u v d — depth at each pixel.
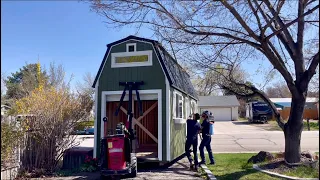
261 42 8.72
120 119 11.90
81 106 10.08
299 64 8.98
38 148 9.20
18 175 8.56
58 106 9.54
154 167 10.30
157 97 10.46
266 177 7.85
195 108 18.33
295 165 8.53
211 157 10.40
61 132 9.50
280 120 9.41
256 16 8.88
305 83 8.80
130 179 8.27
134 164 8.53
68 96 10.12
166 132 10.09
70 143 9.88
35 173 8.80
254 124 37.22
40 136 9.25
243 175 8.16
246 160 10.73
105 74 10.85
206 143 10.35
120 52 10.82
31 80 23.88
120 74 10.72
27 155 9.03
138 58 10.65
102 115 10.59
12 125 8.00
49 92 9.91
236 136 22.09
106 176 8.38
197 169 9.50
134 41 10.75
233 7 8.77
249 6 8.97
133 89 10.47
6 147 7.65
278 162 9.07
